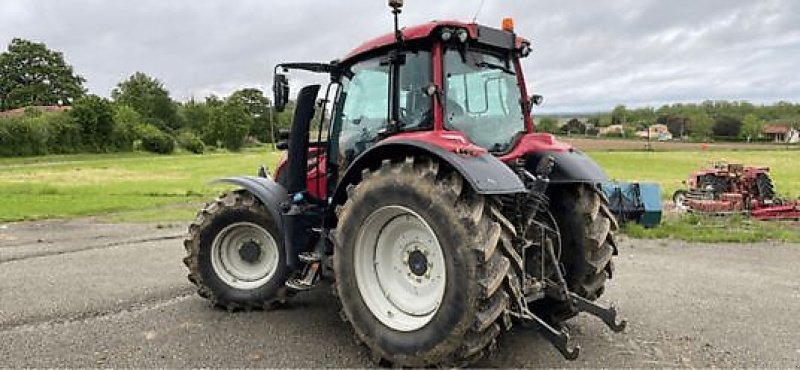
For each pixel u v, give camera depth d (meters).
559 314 4.79
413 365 4.02
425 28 4.51
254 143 100.44
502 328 4.41
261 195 5.32
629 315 5.53
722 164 18.22
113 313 5.53
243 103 96.81
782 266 8.12
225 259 5.73
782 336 4.96
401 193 4.05
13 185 28.44
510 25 5.07
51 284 6.77
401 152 4.34
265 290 5.49
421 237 4.21
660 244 10.10
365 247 4.35
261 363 4.25
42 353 4.46
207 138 93.62
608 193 11.78
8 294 6.27
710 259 8.65
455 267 3.80
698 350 4.59
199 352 4.47
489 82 4.89
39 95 104.06
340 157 5.30
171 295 6.25
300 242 5.14
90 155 68.75
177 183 30.38
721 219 13.84
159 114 113.62
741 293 6.45
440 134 4.21
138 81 116.25
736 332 5.05
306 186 5.40
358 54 5.07
